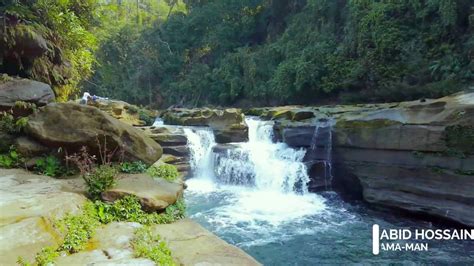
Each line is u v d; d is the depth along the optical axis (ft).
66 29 31.45
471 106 25.55
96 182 15.98
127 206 15.42
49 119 20.66
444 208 26.00
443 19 47.19
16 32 25.52
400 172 29.30
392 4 54.70
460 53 45.47
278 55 80.38
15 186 16.76
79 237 12.51
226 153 37.99
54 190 16.15
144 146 21.34
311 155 36.58
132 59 104.27
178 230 14.85
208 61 102.58
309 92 67.97
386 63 53.47
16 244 10.96
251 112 50.96
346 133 33.65
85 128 20.11
